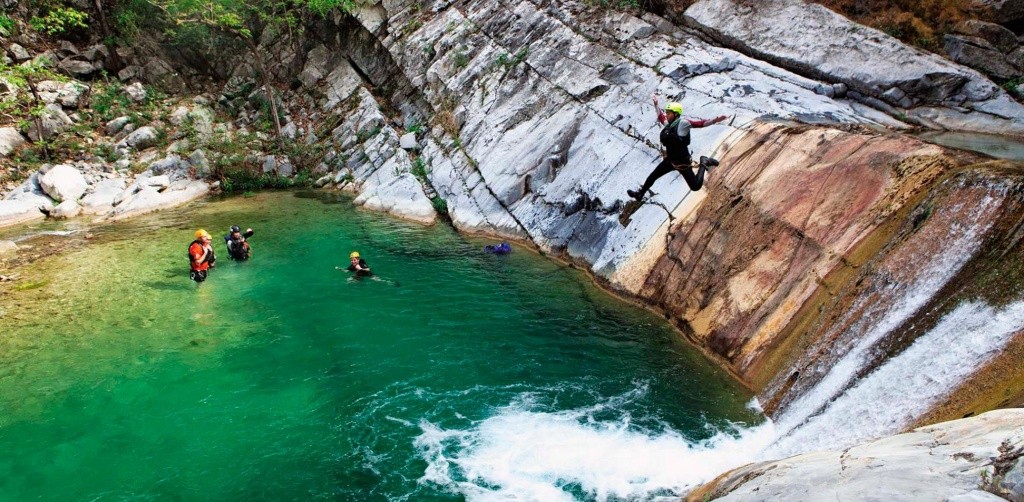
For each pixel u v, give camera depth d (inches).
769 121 456.8
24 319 435.8
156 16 974.4
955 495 132.3
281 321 434.9
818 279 335.9
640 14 674.8
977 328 233.0
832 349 292.5
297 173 866.8
